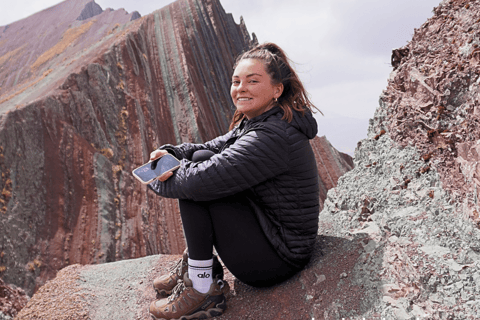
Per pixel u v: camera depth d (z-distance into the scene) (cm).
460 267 141
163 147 203
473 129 193
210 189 158
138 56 3791
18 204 1945
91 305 243
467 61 223
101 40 4450
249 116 185
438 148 214
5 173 1964
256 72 168
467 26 247
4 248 1752
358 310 155
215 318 191
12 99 2745
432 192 199
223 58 5606
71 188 2273
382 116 287
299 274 198
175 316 183
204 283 183
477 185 166
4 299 1539
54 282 275
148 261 296
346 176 289
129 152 2906
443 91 228
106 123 2867
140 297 244
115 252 2169
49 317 233
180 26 4934
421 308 137
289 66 176
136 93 3422
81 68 2973
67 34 7200
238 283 224
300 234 177
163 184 171
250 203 173
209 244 179
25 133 2180
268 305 189
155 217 2577
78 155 2447
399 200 213
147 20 4975
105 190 2425
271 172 160
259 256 176
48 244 1969
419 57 277
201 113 3884
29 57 6762
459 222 168
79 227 2147
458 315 124
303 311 173
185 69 4094
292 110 169
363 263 182
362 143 298
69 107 2611
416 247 166
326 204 290
